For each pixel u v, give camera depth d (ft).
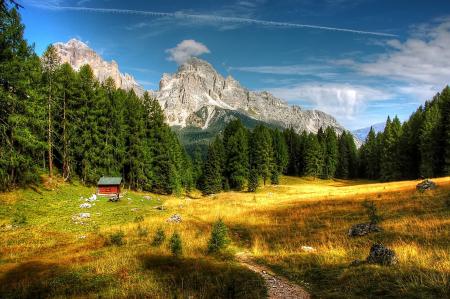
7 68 128.47
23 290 45.70
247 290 44.21
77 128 190.90
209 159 299.17
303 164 409.90
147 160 234.17
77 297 42.70
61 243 81.30
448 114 241.96
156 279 49.06
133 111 232.53
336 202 131.44
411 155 284.00
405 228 71.51
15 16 128.16
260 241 78.13
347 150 440.04
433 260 47.57
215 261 59.16
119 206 156.97
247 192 266.77
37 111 150.20
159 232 77.10
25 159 136.67
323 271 51.31
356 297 39.11
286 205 142.00
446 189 116.67
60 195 157.38
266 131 373.61
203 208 144.66
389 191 142.10
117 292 44.16
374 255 49.83
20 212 122.01
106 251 69.31
